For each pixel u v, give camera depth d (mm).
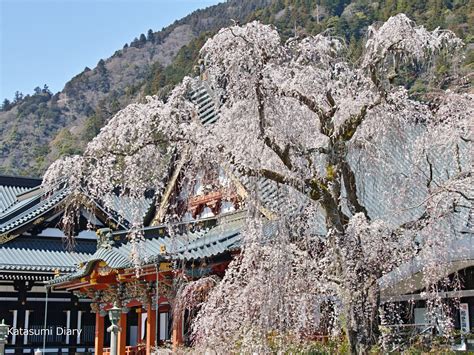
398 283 13016
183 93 11719
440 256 11031
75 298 33906
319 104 11891
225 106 11547
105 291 23406
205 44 11094
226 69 10961
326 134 11656
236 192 11828
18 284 32625
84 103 130750
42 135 118062
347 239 10914
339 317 11375
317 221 12031
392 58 11555
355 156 12125
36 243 33781
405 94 11797
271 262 10570
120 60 150000
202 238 17266
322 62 11859
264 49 11102
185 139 11320
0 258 31547
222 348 11164
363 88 11992
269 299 10461
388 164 11977
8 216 33906
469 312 16297
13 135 116000
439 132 11688
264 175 11094
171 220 12672
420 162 11734
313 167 11492
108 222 32438
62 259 33156
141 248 17047
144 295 20125
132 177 11703
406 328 13609
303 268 10875
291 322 10742
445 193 10836
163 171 11883
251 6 139625
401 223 12367
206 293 13172
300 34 12586
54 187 12133
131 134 11547
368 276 10961
